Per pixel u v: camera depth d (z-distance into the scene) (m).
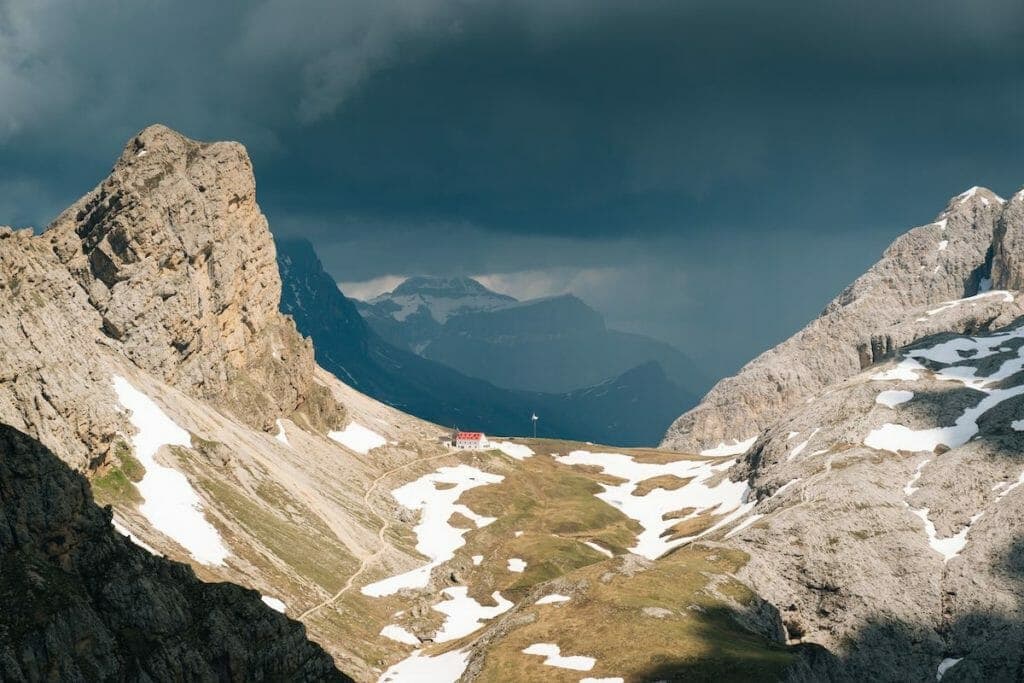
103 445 172.25
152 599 111.19
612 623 150.38
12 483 107.00
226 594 121.62
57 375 166.75
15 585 100.00
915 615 180.25
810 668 140.75
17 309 167.75
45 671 96.44
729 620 158.50
